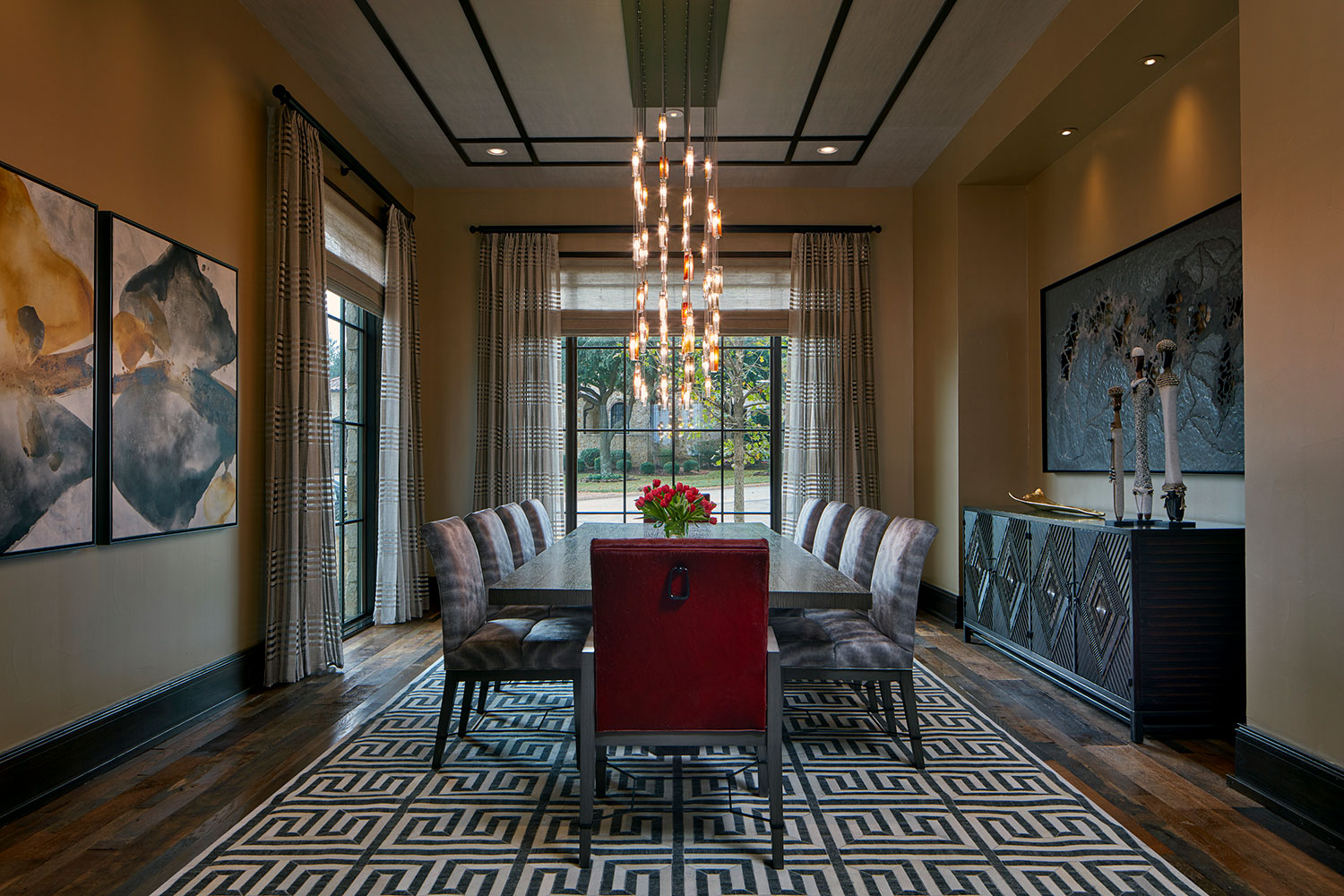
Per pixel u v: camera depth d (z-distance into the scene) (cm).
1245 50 265
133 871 209
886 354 615
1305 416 240
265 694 375
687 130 381
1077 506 465
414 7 372
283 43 407
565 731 325
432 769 282
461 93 458
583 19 379
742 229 610
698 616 215
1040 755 296
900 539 297
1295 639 244
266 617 381
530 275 606
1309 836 232
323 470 414
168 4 319
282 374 392
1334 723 230
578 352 635
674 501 367
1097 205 438
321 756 293
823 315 606
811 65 427
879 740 313
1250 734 261
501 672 287
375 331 562
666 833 233
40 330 250
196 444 333
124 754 287
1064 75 377
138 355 296
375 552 558
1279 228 251
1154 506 382
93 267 274
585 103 470
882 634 300
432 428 611
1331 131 229
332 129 466
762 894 200
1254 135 261
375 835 231
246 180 377
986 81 448
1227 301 331
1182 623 312
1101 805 253
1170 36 340
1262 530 258
